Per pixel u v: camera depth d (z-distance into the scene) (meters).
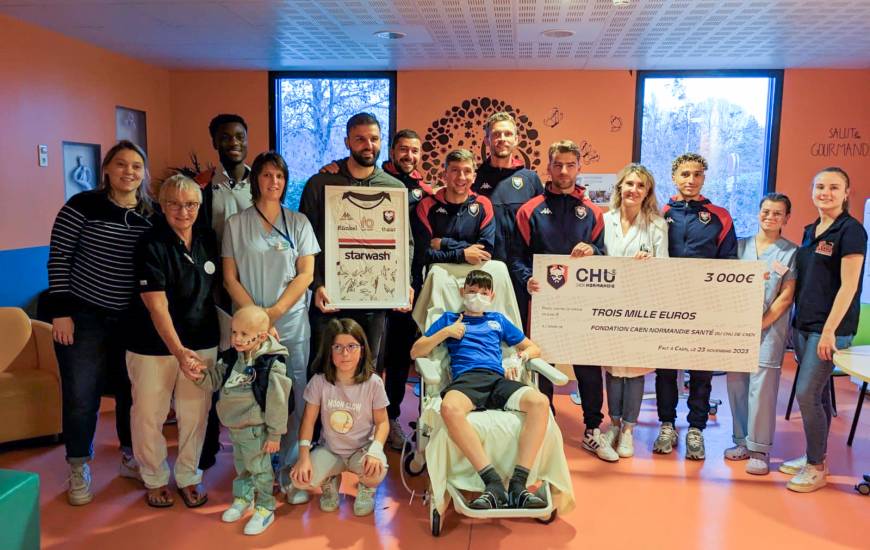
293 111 6.46
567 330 3.34
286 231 2.97
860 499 3.07
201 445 2.94
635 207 3.51
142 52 5.49
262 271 2.91
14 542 2.23
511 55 5.50
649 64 5.80
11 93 4.39
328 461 2.82
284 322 2.99
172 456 3.51
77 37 4.94
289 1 4.00
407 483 3.24
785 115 6.01
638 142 6.12
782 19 4.31
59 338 2.85
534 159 6.20
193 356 2.70
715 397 4.70
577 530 2.76
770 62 5.68
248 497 2.88
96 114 5.30
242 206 3.37
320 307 3.14
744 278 3.21
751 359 3.26
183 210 2.71
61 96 4.88
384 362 3.66
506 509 2.54
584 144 6.14
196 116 6.41
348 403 2.81
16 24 4.41
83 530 2.71
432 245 3.43
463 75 6.17
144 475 2.87
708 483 3.23
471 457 2.65
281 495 3.08
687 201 3.62
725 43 4.99
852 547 2.63
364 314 3.30
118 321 2.94
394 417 3.70
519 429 2.78
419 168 6.30
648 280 3.27
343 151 6.48
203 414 2.89
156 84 6.20
